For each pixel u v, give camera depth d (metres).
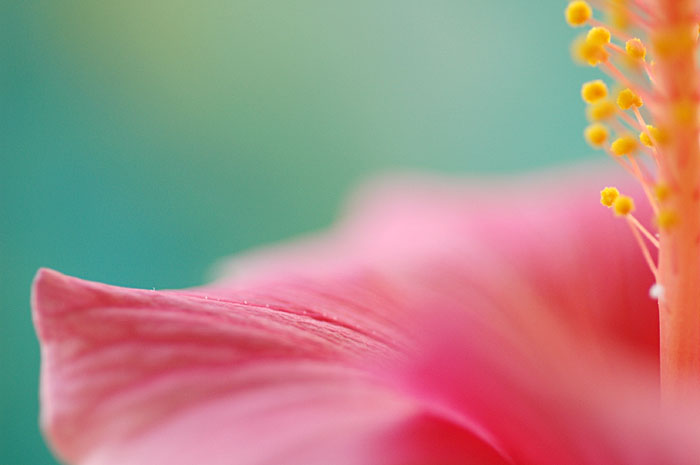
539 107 0.33
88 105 0.32
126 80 0.32
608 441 0.15
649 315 0.19
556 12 0.33
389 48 0.33
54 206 0.32
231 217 0.33
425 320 0.17
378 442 0.16
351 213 0.23
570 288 0.19
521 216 0.20
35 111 0.32
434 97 0.34
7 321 0.31
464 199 0.22
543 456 0.15
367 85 0.34
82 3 0.31
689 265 0.16
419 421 0.16
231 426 0.15
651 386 0.15
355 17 0.33
